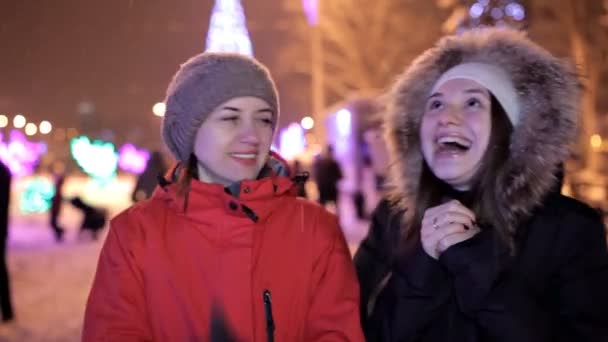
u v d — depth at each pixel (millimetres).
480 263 1931
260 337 2004
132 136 40719
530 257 1937
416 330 2027
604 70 23938
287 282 2070
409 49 31078
